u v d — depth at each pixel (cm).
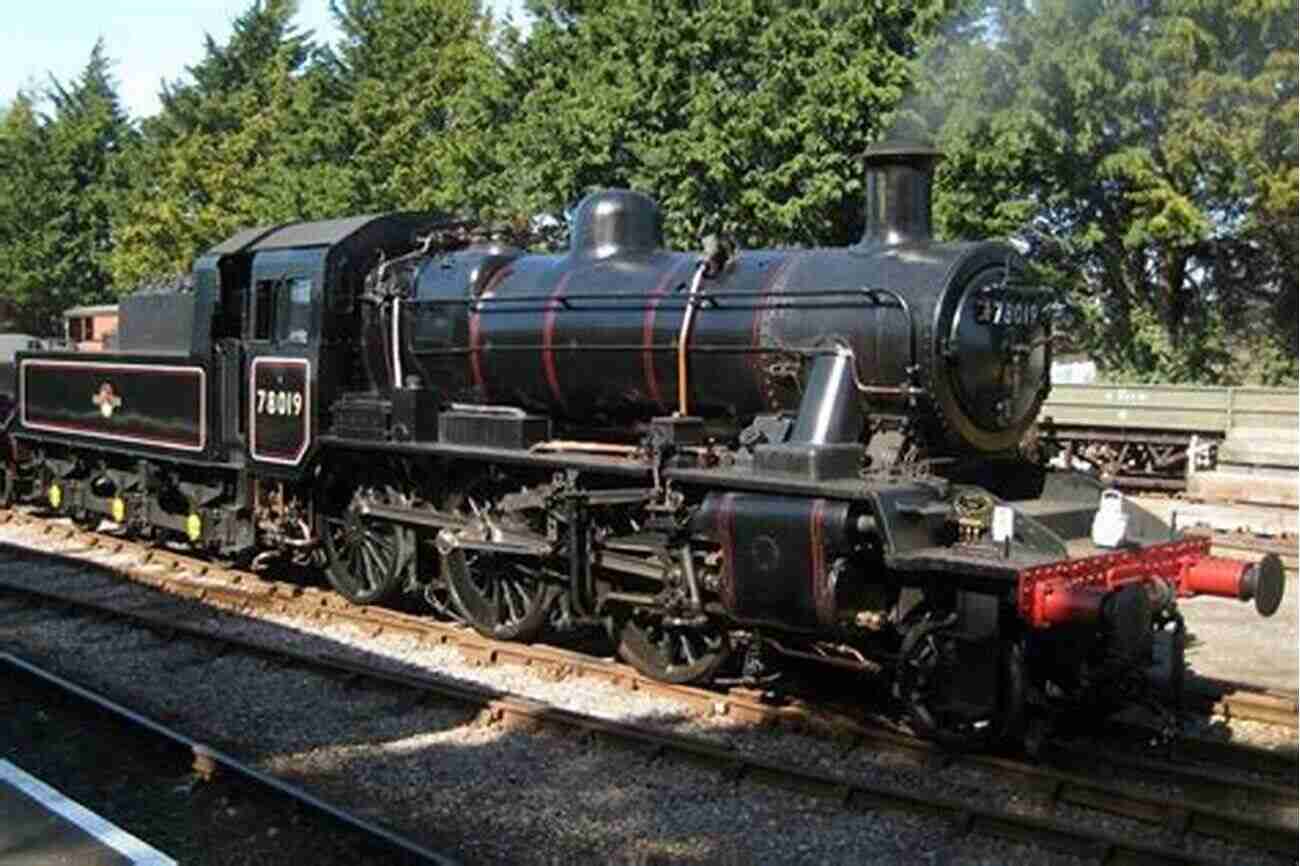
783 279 893
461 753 786
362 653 1029
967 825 657
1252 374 2831
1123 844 617
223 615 1170
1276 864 622
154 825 672
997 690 736
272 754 790
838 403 829
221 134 4831
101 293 5234
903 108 2584
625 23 2694
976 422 842
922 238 870
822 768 757
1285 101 2388
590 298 992
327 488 1220
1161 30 2411
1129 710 857
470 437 1062
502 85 3142
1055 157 2558
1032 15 2473
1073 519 834
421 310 1130
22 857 620
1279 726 823
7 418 1830
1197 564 813
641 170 2705
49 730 829
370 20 4409
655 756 764
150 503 1469
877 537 774
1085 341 2908
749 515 811
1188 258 2794
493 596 1060
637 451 931
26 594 1195
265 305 1259
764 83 2605
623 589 960
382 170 3819
